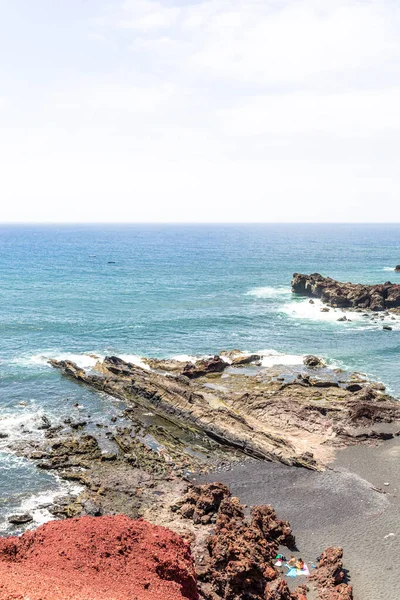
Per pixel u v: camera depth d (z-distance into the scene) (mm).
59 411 56188
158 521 37469
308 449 48594
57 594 22719
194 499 39031
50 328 90000
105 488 41438
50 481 42531
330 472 44875
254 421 53219
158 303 114375
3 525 36688
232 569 30562
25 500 39812
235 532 34438
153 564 28016
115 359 67750
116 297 121000
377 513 38938
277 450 47656
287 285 142500
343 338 86188
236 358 72438
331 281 120875
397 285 111375
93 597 23156
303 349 80188
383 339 85562
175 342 83375
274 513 36969
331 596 30312
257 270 177500
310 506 40000
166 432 52156
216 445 50438
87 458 46125
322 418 53406
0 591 21984
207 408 54812
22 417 54344
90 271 170250
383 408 53781
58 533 29703
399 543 35406
